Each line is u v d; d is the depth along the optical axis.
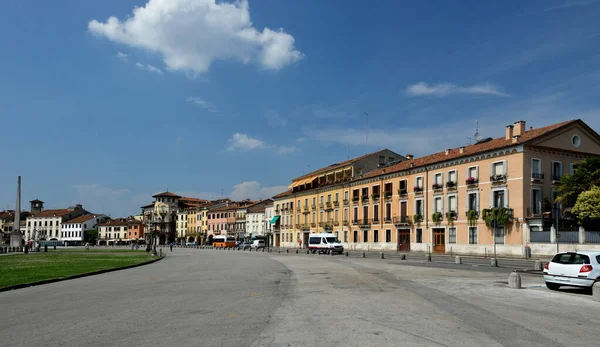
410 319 10.93
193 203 167.38
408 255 50.28
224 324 10.39
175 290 17.59
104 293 16.88
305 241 88.19
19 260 40.97
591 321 11.05
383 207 64.75
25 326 10.47
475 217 48.72
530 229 42.97
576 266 16.67
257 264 34.56
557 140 46.12
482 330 9.77
